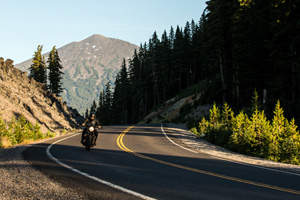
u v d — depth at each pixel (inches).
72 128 1114.1
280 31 946.7
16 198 169.3
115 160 348.2
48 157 349.4
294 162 487.8
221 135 692.7
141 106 3029.0
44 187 195.8
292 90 973.8
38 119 873.5
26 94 1026.1
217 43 1314.0
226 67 1349.7
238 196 192.5
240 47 1170.6
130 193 187.2
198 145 610.9
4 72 997.8
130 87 3125.0
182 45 2721.5
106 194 182.5
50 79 2498.8
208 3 1353.3
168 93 3080.7
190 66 2790.4
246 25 1200.8
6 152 400.8
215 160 387.9
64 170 261.6
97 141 625.6
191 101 2012.8
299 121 895.7
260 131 564.1
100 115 4077.3
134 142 620.1
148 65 3065.9
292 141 518.9
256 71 1175.0
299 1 925.8
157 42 2942.9
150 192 192.5
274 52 970.7
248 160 418.6
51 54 2517.2
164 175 259.1
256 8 1323.8
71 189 191.9
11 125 586.9
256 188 220.7
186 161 362.0
